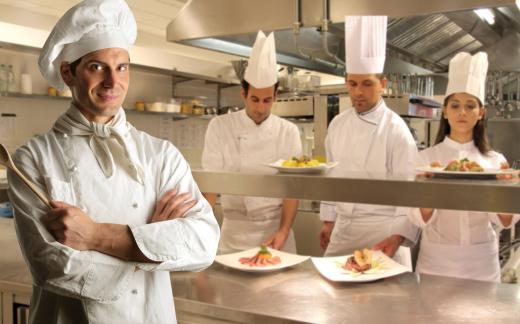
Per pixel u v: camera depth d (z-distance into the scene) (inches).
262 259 64.3
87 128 42.8
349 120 86.1
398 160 80.8
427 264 77.9
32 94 138.1
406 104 130.5
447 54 119.7
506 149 163.8
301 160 59.1
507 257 100.1
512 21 101.7
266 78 84.3
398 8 67.7
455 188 45.0
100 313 40.1
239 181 55.6
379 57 77.9
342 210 82.6
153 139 48.6
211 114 197.0
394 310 49.1
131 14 44.3
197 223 43.2
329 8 72.4
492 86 153.0
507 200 43.1
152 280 43.4
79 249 38.0
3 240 79.3
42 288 42.6
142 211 44.1
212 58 214.2
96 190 42.2
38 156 41.9
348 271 60.7
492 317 47.2
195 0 82.2
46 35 137.6
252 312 48.5
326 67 117.6
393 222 75.9
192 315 52.3
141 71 172.1
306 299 52.4
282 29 75.1
